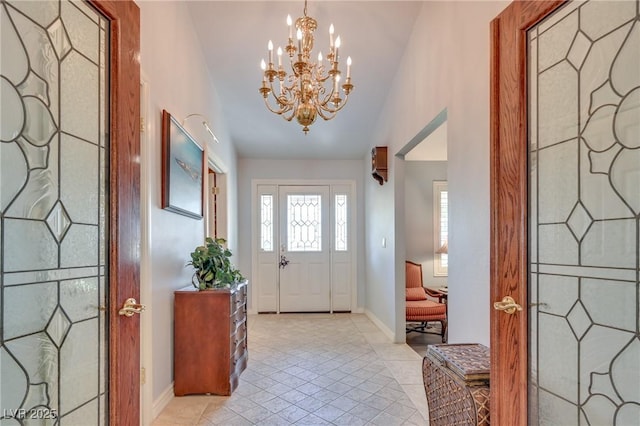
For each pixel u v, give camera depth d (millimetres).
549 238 1322
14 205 986
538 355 1329
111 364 1269
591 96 1200
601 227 1177
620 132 1119
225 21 3111
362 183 5410
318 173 5398
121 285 1311
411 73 3281
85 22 1221
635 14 1076
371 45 3400
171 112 2529
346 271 5359
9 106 976
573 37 1239
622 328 1115
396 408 2320
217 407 2334
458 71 2328
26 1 1027
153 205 2174
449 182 2471
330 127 4656
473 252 2123
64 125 1148
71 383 1168
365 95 4074
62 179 1142
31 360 1034
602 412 1171
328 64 3498
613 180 1142
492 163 1484
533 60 1339
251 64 3557
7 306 963
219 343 2512
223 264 2727
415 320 3887
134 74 1419
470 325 2164
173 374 2484
